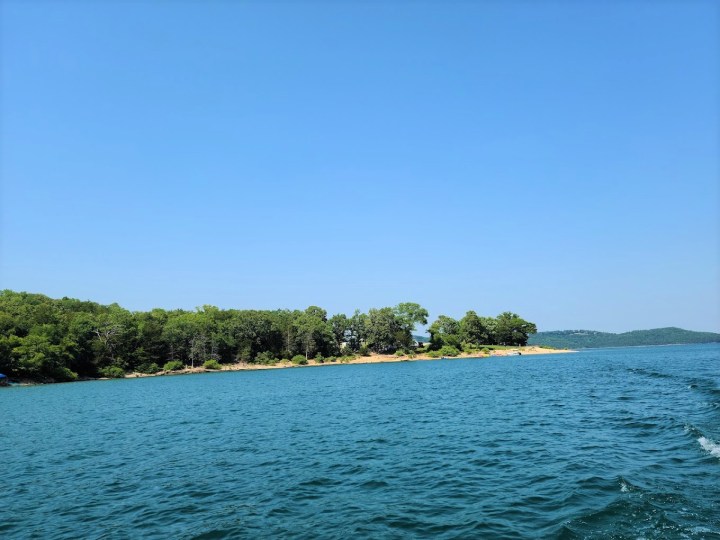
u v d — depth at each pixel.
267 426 35.59
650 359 125.31
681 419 29.39
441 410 40.66
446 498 17.22
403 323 186.38
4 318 115.69
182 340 148.88
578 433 27.72
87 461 25.92
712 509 14.04
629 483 16.92
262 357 163.62
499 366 114.81
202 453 26.80
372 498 17.66
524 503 16.11
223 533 14.74
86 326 128.25
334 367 152.88
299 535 14.32
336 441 28.75
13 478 22.64
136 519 16.44
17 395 78.06
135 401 60.19
